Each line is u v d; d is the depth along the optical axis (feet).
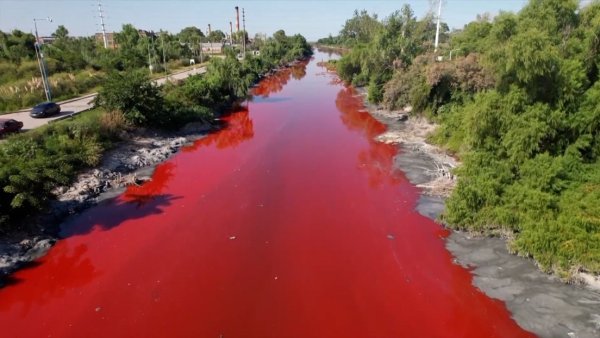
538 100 73.10
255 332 47.98
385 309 51.29
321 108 174.70
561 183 64.34
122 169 95.25
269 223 72.43
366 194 84.23
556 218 60.39
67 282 56.90
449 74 125.29
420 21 215.10
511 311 49.73
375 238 67.41
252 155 109.81
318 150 114.01
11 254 61.57
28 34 219.00
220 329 48.42
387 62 181.47
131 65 222.28
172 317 50.26
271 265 60.39
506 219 63.46
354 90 225.76
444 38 272.92
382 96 173.78
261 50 380.78
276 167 100.42
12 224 66.13
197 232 69.56
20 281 57.11
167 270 59.26
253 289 55.21
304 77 296.71
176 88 150.92
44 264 60.80
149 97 118.62
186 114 134.92
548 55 68.28
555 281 53.52
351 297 53.52
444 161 100.73
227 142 123.13
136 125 117.29
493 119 75.20
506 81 77.05
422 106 138.21
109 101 114.52
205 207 78.69
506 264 57.93
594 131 70.03
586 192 62.08
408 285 55.67
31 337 47.32
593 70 80.79
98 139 99.76
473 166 72.95
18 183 67.21
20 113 126.52
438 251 63.31
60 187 80.43
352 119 152.56
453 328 47.98
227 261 61.41
